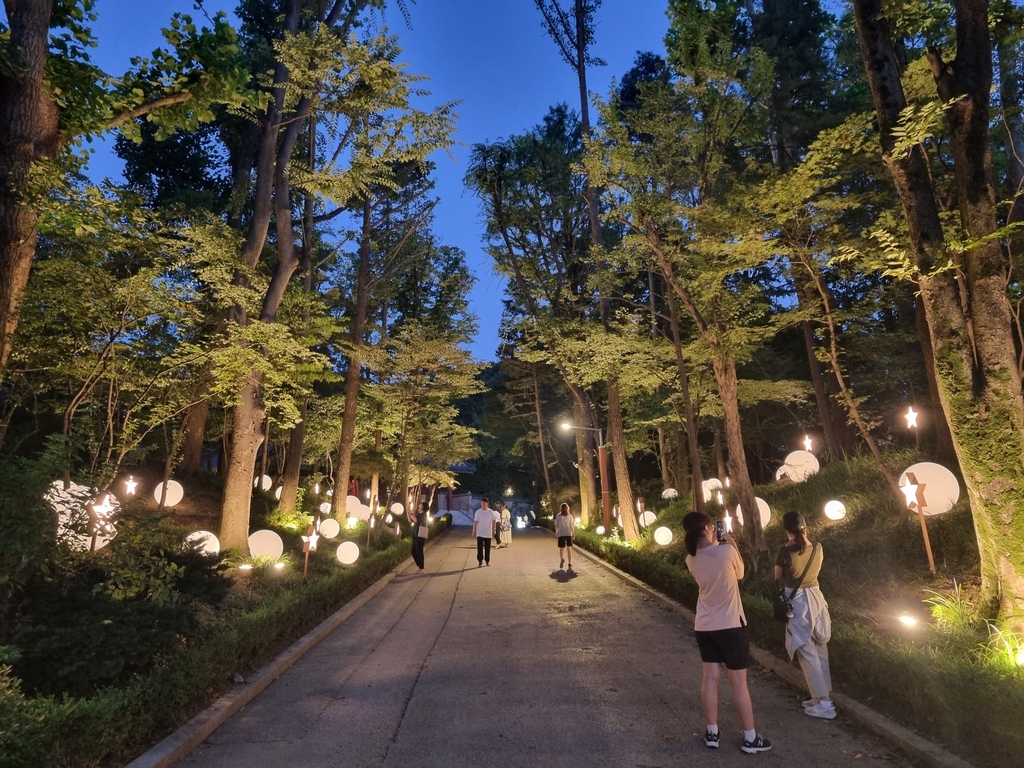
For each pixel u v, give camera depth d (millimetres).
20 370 9781
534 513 51469
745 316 13359
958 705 4074
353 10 16734
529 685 6176
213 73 7695
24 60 5914
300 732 5059
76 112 7141
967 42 6098
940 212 9008
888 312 20719
